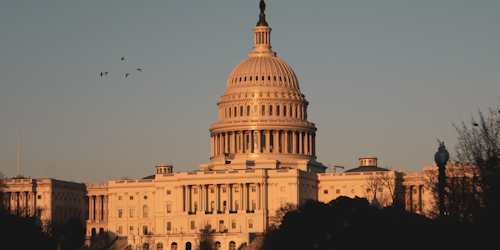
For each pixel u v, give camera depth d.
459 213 168.88
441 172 141.50
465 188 167.50
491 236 157.38
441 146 142.50
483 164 162.25
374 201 173.50
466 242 160.38
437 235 179.12
